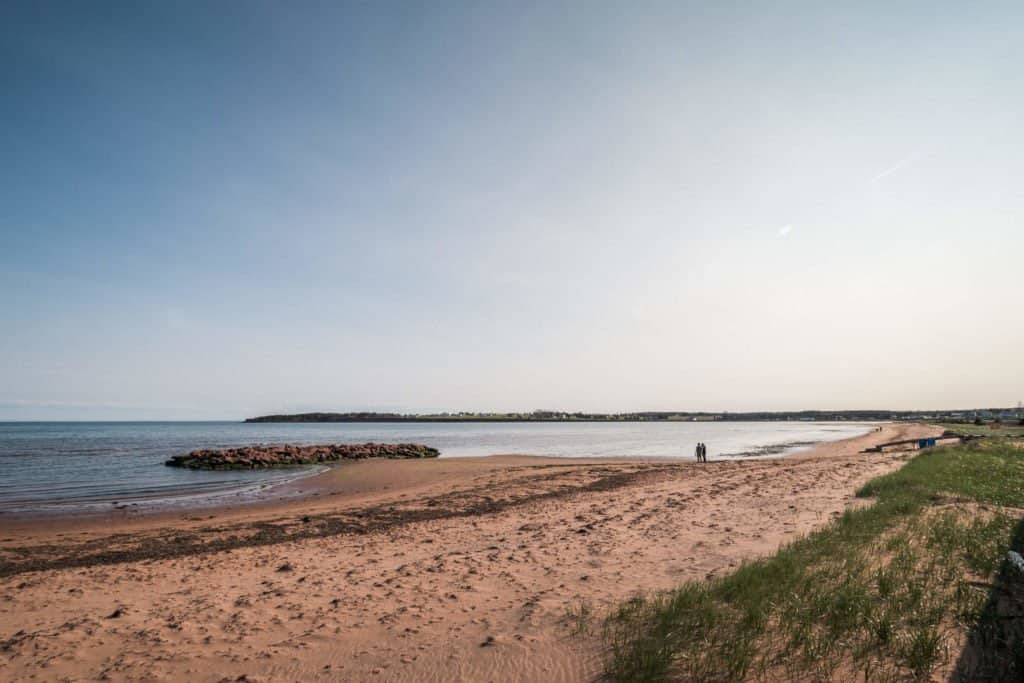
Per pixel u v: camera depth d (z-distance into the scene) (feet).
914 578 21.44
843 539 28.43
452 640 18.51
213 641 19.38
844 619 17.47
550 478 82.43
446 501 59.67
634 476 83.10
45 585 28.27
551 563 28.73
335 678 16.16
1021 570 21.97
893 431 285.43
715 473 82.69
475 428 585.22
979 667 14.30
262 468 113.70
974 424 324.19
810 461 104.88
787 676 14.38
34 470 106.73
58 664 17.70
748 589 20.52
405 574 27.86
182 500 65.72
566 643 17.54
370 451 150.61
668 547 31.24
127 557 35.91
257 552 36.17
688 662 15.40
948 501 40.88
